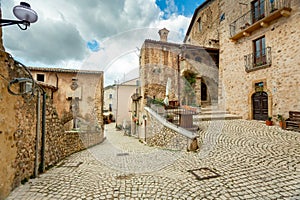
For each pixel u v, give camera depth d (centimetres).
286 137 490
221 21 1087
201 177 291
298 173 274
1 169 224
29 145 305
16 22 204
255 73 819
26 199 229
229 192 235
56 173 335
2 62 232
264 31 778
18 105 273
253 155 372
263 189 237
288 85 667
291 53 660
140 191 249
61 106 941
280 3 709
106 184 276
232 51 976
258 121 775
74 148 567
